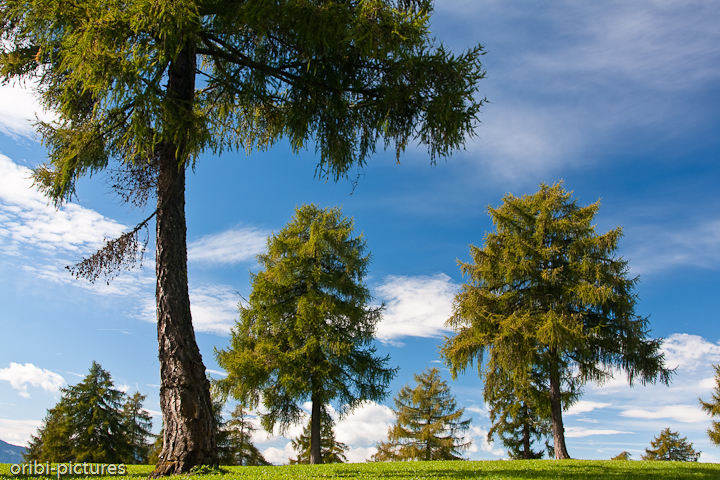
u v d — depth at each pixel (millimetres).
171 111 6609
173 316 7285
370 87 8688
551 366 16062
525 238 17547
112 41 6133
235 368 16203
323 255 18984
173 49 7000
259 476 6734
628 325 15648
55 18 6168
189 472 6578
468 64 7898
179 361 7117
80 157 7801
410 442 26328
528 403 20109
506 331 15359
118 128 7996
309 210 20062
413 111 8828
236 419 26484
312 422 17109
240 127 10773
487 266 17734
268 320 17859
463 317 17062
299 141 9180
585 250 16516
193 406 6992
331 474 7641
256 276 18359
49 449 26234
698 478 8984
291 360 16656
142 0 5961
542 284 16781
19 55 7816
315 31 7113
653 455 29688
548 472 9875
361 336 18047
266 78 8602
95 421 27109
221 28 7660
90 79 6039
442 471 9070
